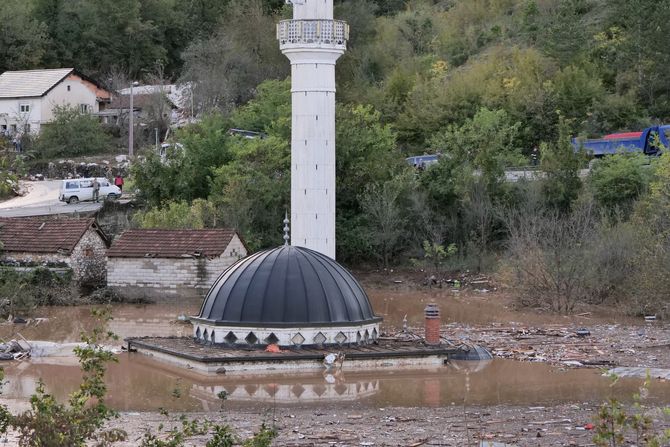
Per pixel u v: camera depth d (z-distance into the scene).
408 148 132.38
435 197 103.81
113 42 173.50
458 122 131.00
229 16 169.62
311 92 70.06
